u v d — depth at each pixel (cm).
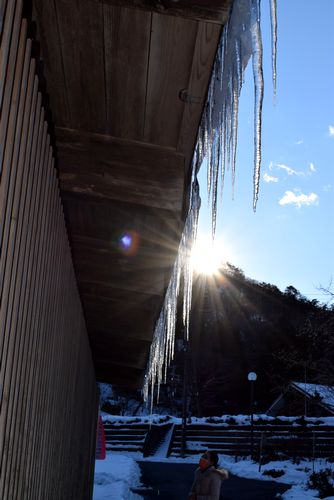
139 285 516
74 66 251
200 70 241
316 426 3512
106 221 367
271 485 2059
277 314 5572
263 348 5419
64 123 301
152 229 372
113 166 315
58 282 333
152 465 2852
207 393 5359
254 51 193
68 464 503
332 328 1767
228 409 5503
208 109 261
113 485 1648
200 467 736
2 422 201
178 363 5272
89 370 756
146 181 315
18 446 242
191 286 420
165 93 260
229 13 199
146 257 436
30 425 271
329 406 2384
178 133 297
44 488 343
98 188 320
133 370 959
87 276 500
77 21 226
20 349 225
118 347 791
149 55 238
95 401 1015
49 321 305
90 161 311
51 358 327
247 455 3244
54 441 379
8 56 168
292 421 3675
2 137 163
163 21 217
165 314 539
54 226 299
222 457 3259
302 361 1881
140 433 3778
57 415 385
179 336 5188
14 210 189
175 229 363
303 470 2464
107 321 656
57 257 320
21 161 195
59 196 312
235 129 230
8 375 204
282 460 2906
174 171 316
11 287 195
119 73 251
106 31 228
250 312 5694
